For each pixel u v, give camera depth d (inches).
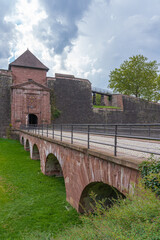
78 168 332.8
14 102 1406.3
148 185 151.6
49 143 539.8
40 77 1617.9
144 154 235.9
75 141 426.3
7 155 880.3
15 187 503.8
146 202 133.0
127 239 108.8
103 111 1834.4
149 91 2030.0
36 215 362.6
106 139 502.0
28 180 559.8
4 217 359.3
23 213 372.5
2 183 529.0
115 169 214.1
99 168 253.3
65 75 1819.6
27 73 1573.6
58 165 615.8
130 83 2021.4
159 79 2007.9
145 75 1972.2
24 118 1432.1
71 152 369.1
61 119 1626.5
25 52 1641.2
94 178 269.6
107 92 2114.9
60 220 334.6
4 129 1416.1
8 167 686.5
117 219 138.0
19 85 1422.2
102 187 323.6
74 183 357.4
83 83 1802.4
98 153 247.4
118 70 2032.5
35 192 475.5
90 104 1791.3
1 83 1456.7
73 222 323.6
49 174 609.6
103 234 132.0
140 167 165.5
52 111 1590.8
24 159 821.2
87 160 292.5
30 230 314.3
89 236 143.5
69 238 169.6
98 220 159.6
